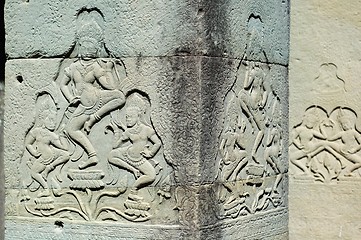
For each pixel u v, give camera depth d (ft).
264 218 16.62
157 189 14.97
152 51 14.93
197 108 14.75
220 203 15.28
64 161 15.49
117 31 15.12
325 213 19.77
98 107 15.26
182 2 14.80
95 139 15.34
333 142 19.70
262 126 16.52
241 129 15.84
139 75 15.01
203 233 14.88
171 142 14.85
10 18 15.79
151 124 14.97
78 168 15.43
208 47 14.88
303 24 19.65
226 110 15.38
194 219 14.79
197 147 14.75
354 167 19.60
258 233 16.44
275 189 17.07
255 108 16.24
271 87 16.88
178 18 14.82
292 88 19.74
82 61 15.35
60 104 15.49
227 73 15.35
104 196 15.29
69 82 15.47
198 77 14.75
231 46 15.44
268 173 16.80
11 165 15.85
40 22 15.58
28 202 15.78
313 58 19.69
